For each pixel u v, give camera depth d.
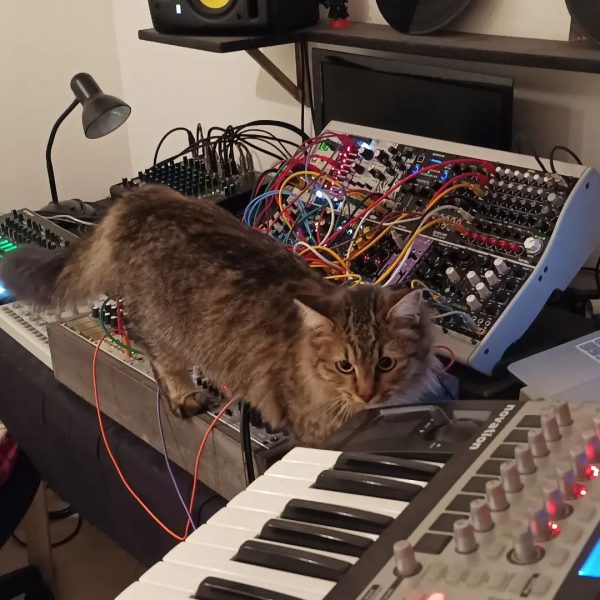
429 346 1.16
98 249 1.39
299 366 1.16
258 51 1.74
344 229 1.41
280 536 0.66
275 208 1.57
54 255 1.51
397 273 1.29
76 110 2.33
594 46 1.27
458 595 0.54
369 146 1.47
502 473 0.62
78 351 1.35
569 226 1.21
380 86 1.57
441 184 1.34
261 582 0.61
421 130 1.53
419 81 1.49
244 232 1.33
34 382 1.48
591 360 1.13
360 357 1.10
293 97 1.89
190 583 0.63
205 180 1.86
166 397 1.19
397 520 0.64
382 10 1.52
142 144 2.43
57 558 1.91
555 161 1.32
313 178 1.52
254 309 1.21
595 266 1.46
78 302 1.44
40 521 1.74
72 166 2.39
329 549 0.64
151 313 1.29
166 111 2.30
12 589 1.71
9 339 1.59
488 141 1.43
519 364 1.14
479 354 1.15
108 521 1.39
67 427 1.39
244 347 1.20
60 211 1.96
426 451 0.72
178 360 1.25
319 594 0.59
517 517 0.59
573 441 0.66
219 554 0.65
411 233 1.33
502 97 1.37
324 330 1.12
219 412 1.17
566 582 0.53
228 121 2.13
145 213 1.35
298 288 1.21
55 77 2.28
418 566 0.57
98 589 1.82
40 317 1.57
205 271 1.26
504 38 1.42
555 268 1.21
